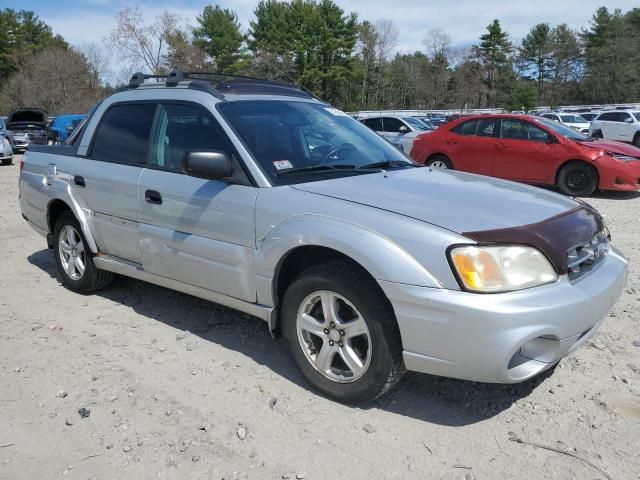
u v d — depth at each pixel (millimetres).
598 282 3049
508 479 2615
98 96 53781
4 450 2859
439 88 75312
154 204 3938
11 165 17500
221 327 4234
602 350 3795
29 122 24125
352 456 2779
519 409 3146
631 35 78062
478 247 2730
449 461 2742
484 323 2652
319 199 3197
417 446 2852
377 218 2967
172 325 4285
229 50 56062
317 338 3299
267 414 3123
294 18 56312
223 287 3643
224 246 3541
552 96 82125
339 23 56750
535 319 2682
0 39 63812
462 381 3436
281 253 3229
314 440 2900
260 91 4191
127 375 3543
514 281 2725
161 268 4012
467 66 74688
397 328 2943
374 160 3998
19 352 3871
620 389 3312
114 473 2682
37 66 52719
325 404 3213
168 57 39312
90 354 3826
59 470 2709
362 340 3123
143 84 4465
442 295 2717
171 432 2975
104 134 4559
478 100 74375
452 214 2969
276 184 3402
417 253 2799
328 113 4387
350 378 3135
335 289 3057
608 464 2697
